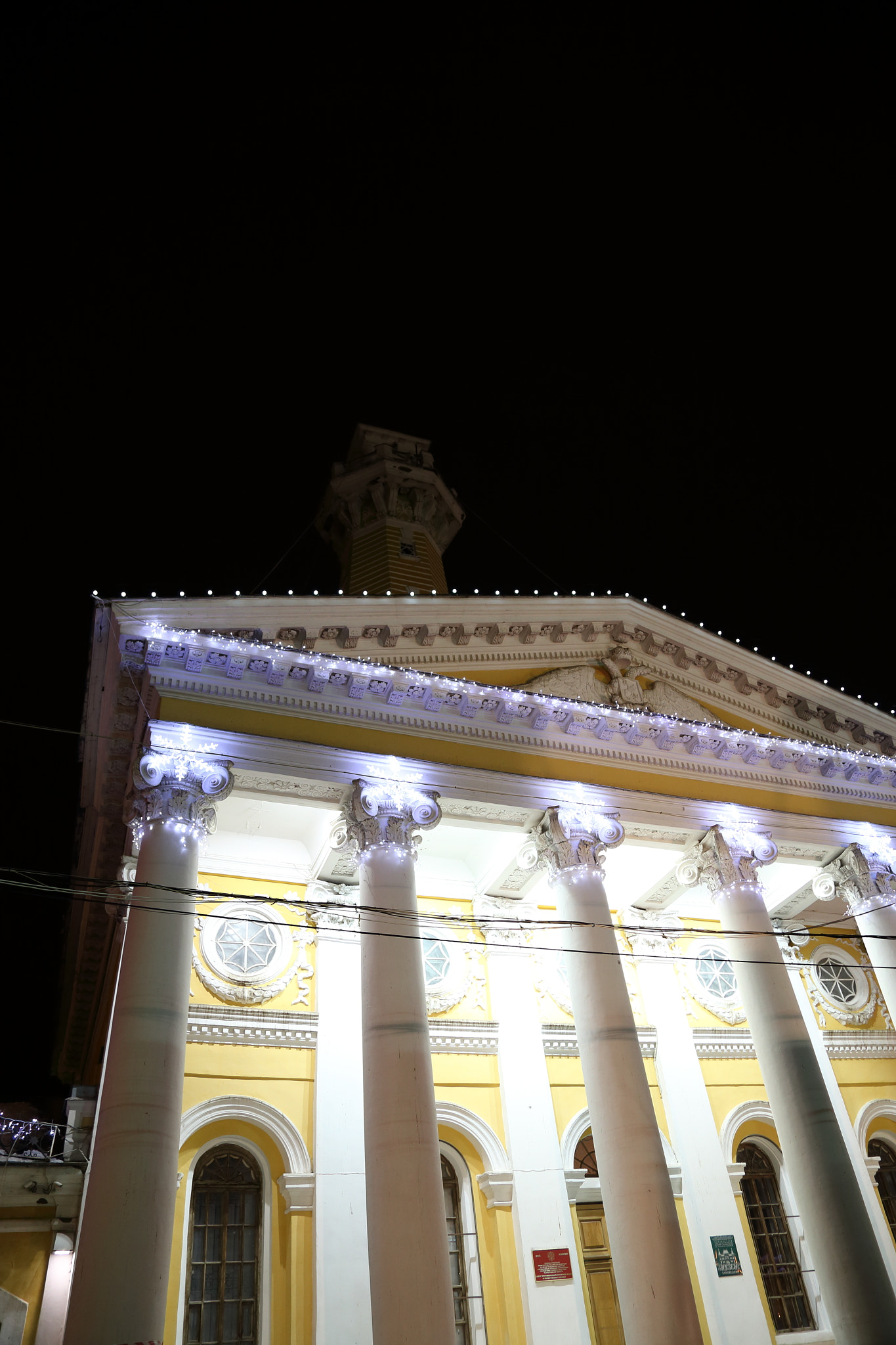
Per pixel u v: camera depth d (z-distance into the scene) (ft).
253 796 45.88
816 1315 54.44
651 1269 38.47
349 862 53.83
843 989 69.62
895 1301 42.75
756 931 51.72
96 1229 31.04
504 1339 46.60
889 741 66.23
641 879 62.49
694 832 54.75
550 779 51.67
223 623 46.19
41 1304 41.16
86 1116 46.37
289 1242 44.86
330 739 47.14
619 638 59.16
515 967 58.03
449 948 57.57
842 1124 62.49
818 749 60.85
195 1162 45.98
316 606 48.62
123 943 37.93
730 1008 63.93
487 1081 54.29
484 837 57.41
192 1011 48.70
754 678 63.21
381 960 41.50
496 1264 48.73
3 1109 63.82
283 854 55.21
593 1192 52.75
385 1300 34.12
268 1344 42.24
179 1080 35.19
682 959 63.57
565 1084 56.34
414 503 81.92
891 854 60.49
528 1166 51.31
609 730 54.75
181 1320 41.57
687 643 61.93
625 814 52.54
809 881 63.87
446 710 50.90
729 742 57.82
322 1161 46.50
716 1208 54.70
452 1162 51.75
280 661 46.62
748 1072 62.18
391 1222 35.37
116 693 45.42
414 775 47.93
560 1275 48.39
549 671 56.29
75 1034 70.44
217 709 45.09
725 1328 50.52
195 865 40.60
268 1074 48.73
